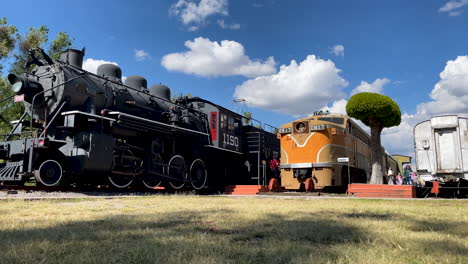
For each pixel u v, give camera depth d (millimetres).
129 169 14172
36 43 26969
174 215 5914
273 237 3854
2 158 12461
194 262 2623
